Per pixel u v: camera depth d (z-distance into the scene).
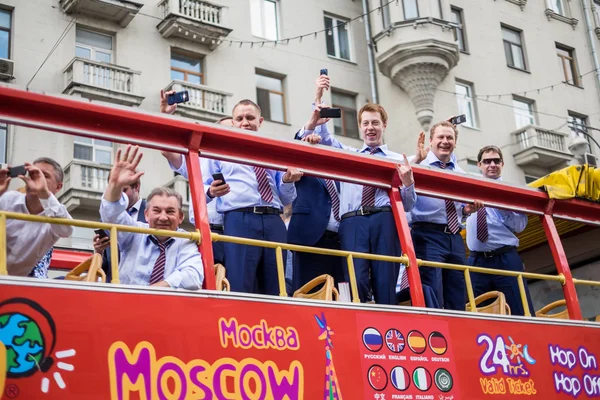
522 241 9.73
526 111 28.61
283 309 5.51
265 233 6.64
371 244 6.98
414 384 5.97
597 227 9.40
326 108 7.06
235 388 5.08
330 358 5.59
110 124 5.45
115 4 21.48
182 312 5.05
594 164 28.62
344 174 6.56
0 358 4.34
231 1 24.67
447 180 7.15
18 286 4.52
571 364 7.17
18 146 19.59
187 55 23.64
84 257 8.82
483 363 6.50
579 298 9.89
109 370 4.65
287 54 25.23
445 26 25.58
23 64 20.50
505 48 29.03
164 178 21.36
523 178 27.48
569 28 31.09
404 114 25.53
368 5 26.88
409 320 6.18
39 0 21.16
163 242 5.73
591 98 30.55
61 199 20.17
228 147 5.94
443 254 7.52
